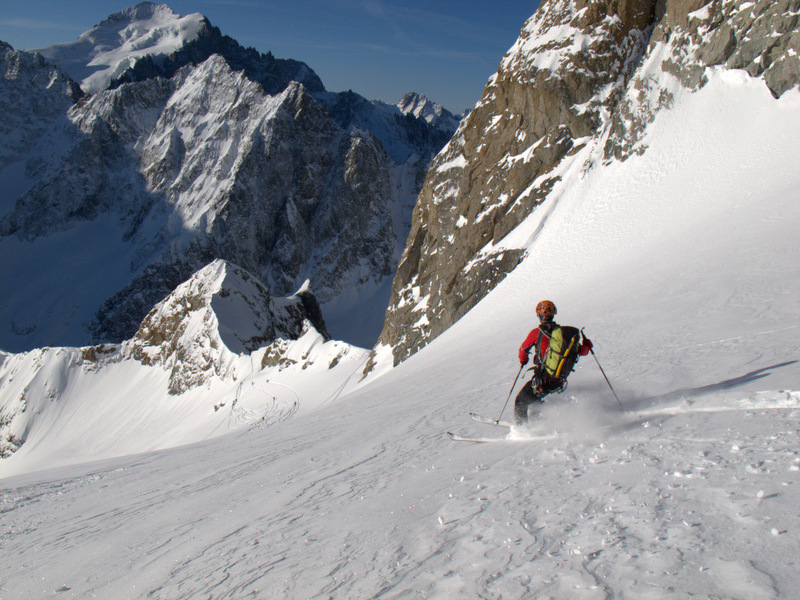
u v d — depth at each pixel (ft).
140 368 357.61
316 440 36.40
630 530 9.96
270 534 15.80
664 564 8.47
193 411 287.89
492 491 14.29
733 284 48.73
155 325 365.40
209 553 15.26
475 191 171.83
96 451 297.12
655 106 133.18
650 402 19.27
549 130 155.43
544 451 17.01
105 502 29.43
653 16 155.63
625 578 8.32
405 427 30.12
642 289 66.13
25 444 331.98
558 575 8.93
